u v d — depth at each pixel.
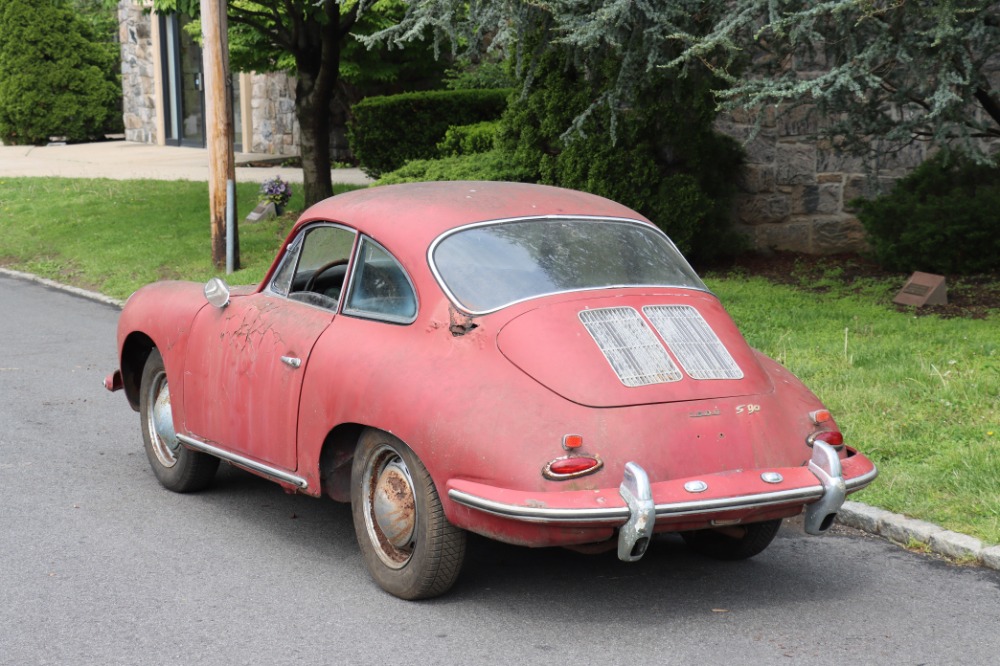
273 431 5.27
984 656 4.16
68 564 5.17
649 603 4.70
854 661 4.11
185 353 5.97
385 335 4.80
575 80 12.10
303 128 17.05
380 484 4.75
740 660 4.12
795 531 5.71
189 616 4.56
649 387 4.37
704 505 4.11
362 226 5.18
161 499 6.21
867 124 9.04
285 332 5.30
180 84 30.17
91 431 7.65
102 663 4.12
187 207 18.17
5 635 4.38
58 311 12.66
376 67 21.77
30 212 18.88
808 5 8.17
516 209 5.14
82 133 32.41
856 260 12.62
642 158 11.86
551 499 4.02
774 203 13.31
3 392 8.77
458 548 4.50
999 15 8.21
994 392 7.16
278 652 4.21
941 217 11.00
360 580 4.97
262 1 16.16
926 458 6.25
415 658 4.14
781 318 9.69
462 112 19.92
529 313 4.54
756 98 7.91
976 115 11.48
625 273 4.93
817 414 4.64
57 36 31.56
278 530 5.70
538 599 4.74
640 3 8.47
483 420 4.24
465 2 9.15
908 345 8.46
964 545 5.18
